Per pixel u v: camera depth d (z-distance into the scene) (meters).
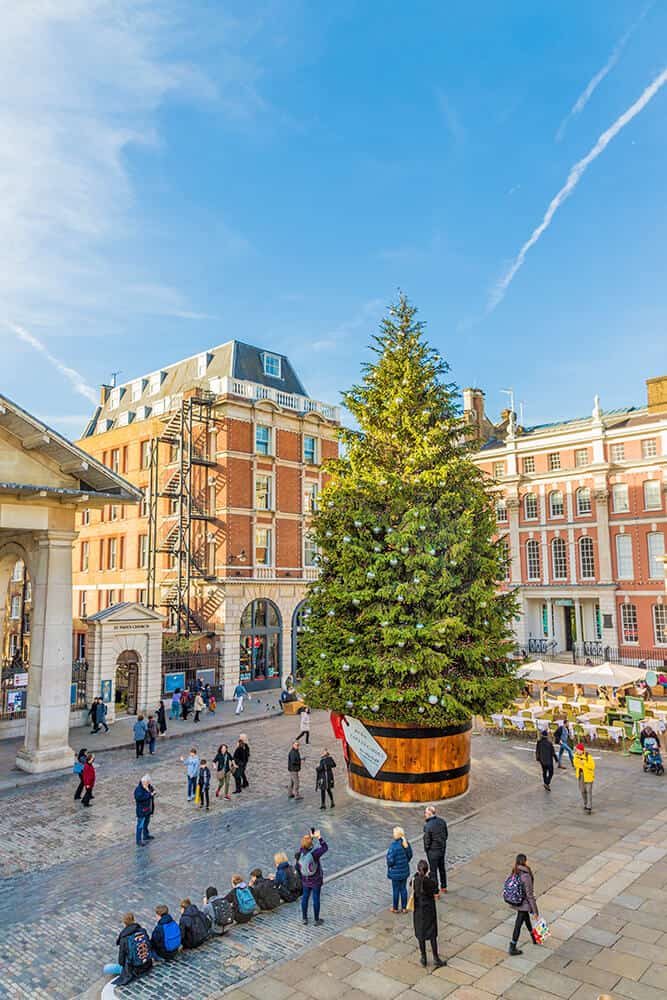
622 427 48.34
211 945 10.43
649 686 34.06
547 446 51.78
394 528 18.27
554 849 14.21
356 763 18.23
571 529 49.97
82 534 50.81
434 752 17.59
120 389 54.72
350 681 17.77
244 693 32.03
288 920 11.23
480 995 8.92
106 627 29.03
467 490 18.78
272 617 39.88
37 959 10.09
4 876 13.16
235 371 42.09
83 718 28.12
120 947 9.64
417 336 20.23
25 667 29.09
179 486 40.19
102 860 13.95
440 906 11.62
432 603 17.47
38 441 20.61
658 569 45.47
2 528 20.86
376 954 10.04
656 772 20.41
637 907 11.37
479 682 17.36
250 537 38.88
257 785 19.73
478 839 14.90
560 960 9.75
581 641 47.91
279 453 41.19
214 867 13.53
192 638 35.62
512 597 19.19
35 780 19.98
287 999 8.92
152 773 21.09
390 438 19.89
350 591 18.19
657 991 8.91
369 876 12.98
